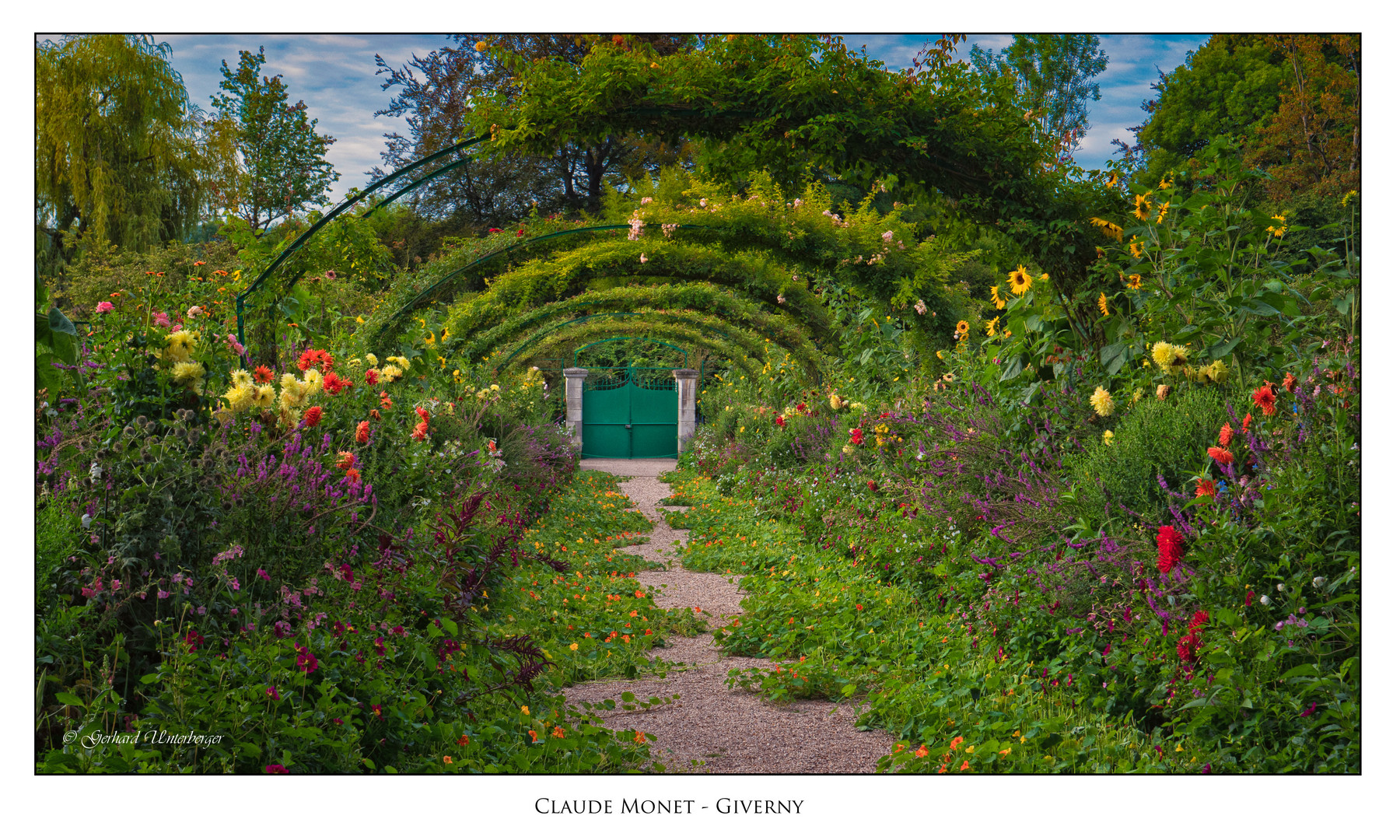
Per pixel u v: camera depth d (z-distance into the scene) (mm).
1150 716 2980
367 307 8602
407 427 5812
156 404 3424
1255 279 4109
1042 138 4945
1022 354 5160
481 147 5090
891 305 7648
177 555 2539
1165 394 4043
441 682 3102
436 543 3727
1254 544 2770
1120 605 3166
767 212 7520
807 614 4867
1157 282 4504
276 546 2887
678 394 19328
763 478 9969
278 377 5297
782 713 3559
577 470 14648
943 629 4305
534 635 4418
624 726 3406
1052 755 2793
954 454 5102
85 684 2287
